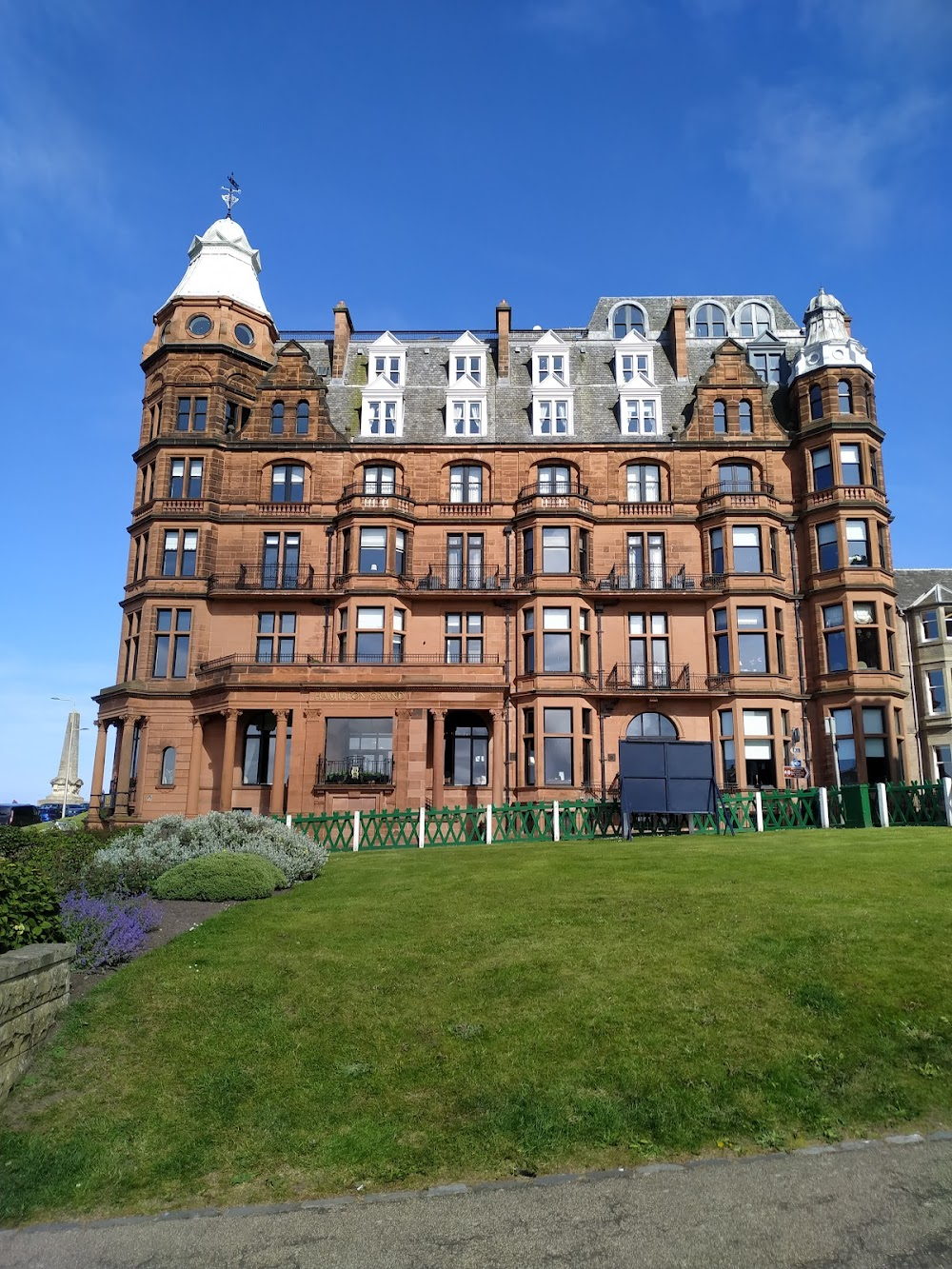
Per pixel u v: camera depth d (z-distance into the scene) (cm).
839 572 4094
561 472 4334
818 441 4269
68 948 1166
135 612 4191
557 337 4606
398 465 4319
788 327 5119
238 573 4181
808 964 1218
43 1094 995
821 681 4066
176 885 1764
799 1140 885
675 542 4219
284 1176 859
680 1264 707
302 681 3559
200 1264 736
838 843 2166
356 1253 741
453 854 2333
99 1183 855
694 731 4006
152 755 3947
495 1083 981
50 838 2122
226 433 4369
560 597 4062
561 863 2016
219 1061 1050
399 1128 920
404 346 4697
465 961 1306
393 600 4069
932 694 4672
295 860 2044
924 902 1472
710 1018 1095
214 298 4491
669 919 1436
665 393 4584
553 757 3888
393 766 3459
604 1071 993
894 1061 1000
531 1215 783
